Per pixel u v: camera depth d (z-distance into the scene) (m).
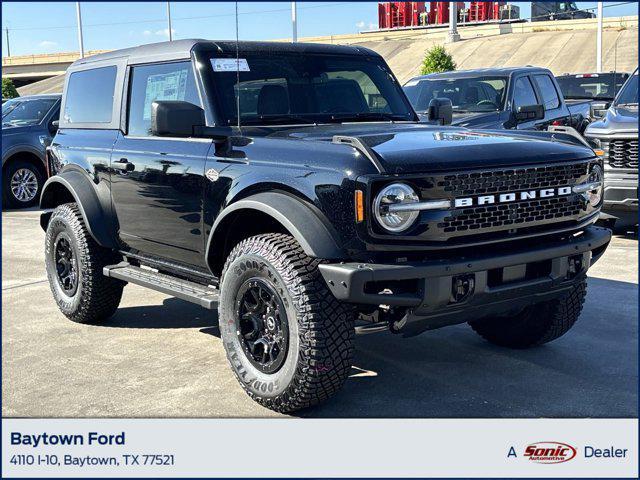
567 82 13.91
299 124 4.59
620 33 44.84
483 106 9.98
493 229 3.58
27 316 5.82
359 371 4.43
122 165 4.89
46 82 52.47
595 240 3.98
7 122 12.88
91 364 4.64
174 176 4.43
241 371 3.91
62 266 5.67
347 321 3.54
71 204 5.60
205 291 4.34
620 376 4.30
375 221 3.35
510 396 4.03
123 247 5.15
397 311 3.58
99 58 5.57
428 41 52.56
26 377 4.43
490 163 3.55
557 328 4.57
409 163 3.39
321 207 3.48
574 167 3.88
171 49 4.78
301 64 4.86
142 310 5.95
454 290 3.47
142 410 3.93
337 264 3.39
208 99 4.42
